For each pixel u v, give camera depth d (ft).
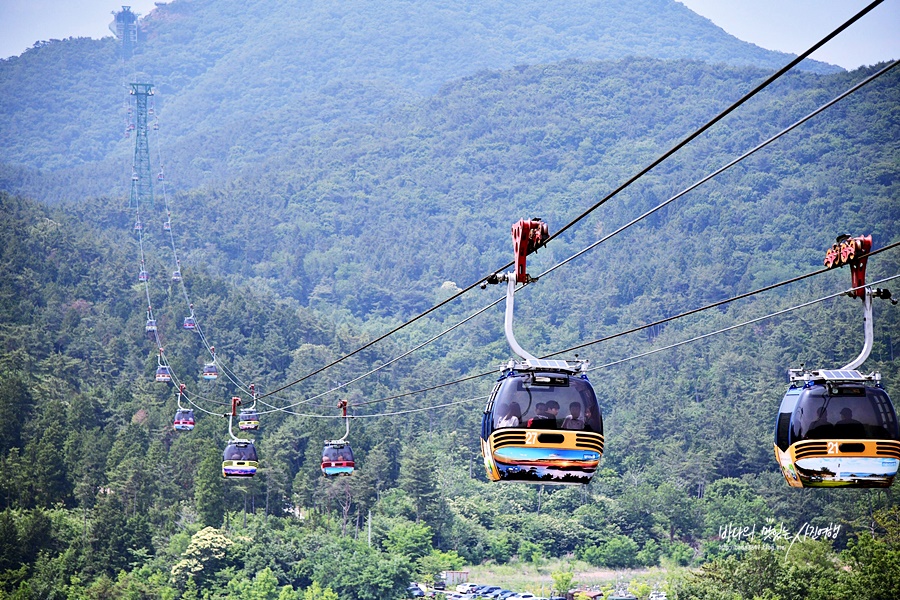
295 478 578.25
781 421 78.79
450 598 489.26
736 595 361.51
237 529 525.75
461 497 597.52
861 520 518.78
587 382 77.82
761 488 597.11
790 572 363.56
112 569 486.38
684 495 595.06
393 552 520.01
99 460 552.82
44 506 524.93
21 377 640.58
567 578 503.20
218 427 584.81
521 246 78.95
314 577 497.05
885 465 75.10
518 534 572.10
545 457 75.66
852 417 75.25
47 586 460.55
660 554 566.77
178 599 473.26
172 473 555.28
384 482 600.80
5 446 573.74
